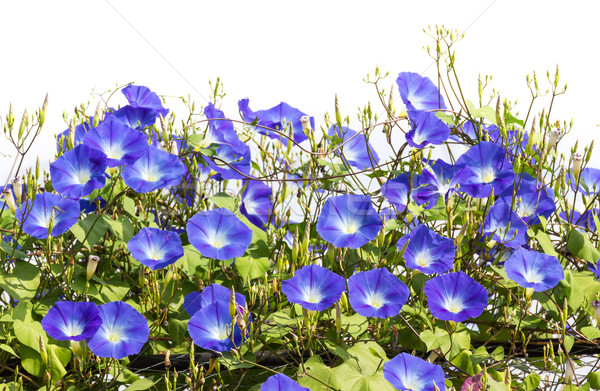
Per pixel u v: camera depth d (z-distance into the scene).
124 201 2.47
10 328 2.36
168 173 2.45
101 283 2.42
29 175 2.40
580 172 2.50
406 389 2.28
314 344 2.39
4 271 2.41
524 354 2.44
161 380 2.41
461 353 2.39
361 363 2.32
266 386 2.27
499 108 2.50
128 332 2.34
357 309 2.32
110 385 2.36
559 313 2.44
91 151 2.40
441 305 2.36
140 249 2.38
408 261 2.40
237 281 2.52
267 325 2.40
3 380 2.40
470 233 2.48
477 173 2.51
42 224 2.40
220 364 2.40
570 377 2.40
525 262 2.43
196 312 2.34
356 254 2.49
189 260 2.46
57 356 2.33
